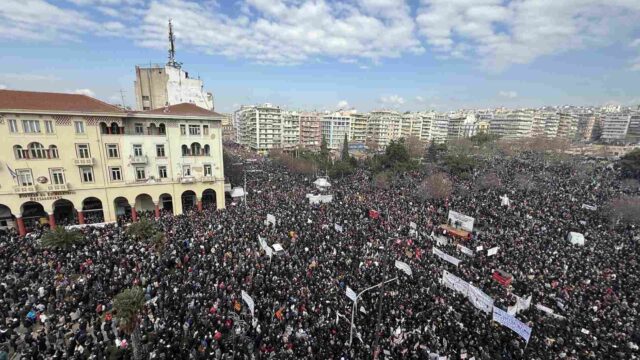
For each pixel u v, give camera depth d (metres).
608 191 62.31
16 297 22.94
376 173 77.31
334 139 152.75
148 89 69.00
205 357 18.59
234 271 28.34
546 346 20.59
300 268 29.80
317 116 151.75
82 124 40.03
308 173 82.81
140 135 44.06
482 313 24.48
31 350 18.28
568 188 64.69
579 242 37.78
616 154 126.62
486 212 47.97
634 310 25.19
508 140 139.62
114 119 42.09
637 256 34.34
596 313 24.50
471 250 34.81
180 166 47.56
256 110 128.62
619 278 29.67
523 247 35.19
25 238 34.97
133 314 17.94
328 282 27.52
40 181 38.53
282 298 24.80
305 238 36.28
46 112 37.47
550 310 24.78
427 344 20.38
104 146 41.91
